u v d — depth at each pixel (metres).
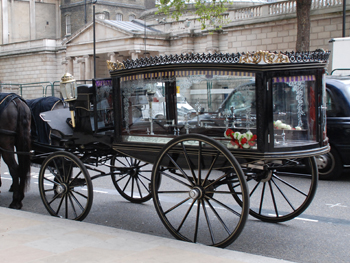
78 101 6.37
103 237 4.85
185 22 37.72
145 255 4.20
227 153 4.64
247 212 4.54
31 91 31.39
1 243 4.62
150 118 5.64
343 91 8.98
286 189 8.26
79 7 58.72
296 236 5.56
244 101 4.91
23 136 7.07
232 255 4.29
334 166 8.94
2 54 53.16
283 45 26.80
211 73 5.06
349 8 23.86
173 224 6.21
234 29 29.05
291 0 26.33
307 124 5.22
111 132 6.20
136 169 7.42
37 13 62.97
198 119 5.24
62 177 6.33
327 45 24.92
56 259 4.09
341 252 4.98
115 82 5.95
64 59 48.44
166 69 5.36
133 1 61.50
